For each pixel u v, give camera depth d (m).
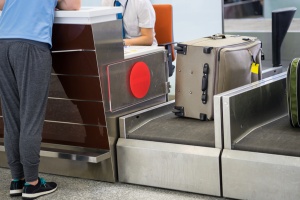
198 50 3.39
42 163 3.57
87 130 3.34
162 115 3.64
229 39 3.58
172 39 4.77
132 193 3.19
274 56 5.23
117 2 4.38
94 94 3.21
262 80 3.39
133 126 3.39
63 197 3.17
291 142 2.92
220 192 3.03
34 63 3.00
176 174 3.15
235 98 2.98
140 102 3.57
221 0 5.40
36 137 3.08
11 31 3.04
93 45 3.11
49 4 3.06
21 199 3.20
